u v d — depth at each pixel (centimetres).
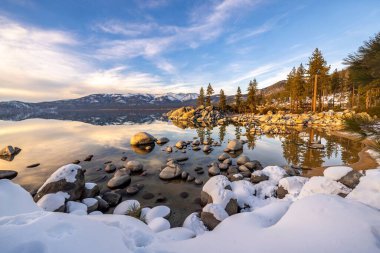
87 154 1919
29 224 267
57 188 855
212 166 1427
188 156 1811
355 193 610
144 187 1126
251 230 439
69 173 900
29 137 2905
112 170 1438
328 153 1773
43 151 2047
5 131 3619
